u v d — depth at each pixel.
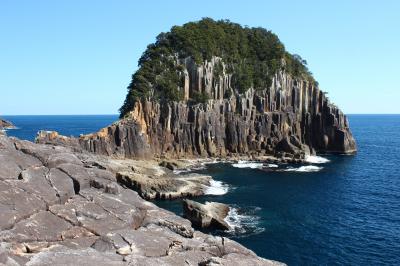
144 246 22.03
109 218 24.94
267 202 79.12
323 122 154.75
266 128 144.25
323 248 55.22
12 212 22.53
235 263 21.14
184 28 150.62
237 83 145.50
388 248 55.34
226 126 140.25
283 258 51.81
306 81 157.88
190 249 23.17
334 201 81.00
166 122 131.25
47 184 26.61
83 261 18.56
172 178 84.75
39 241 21.20
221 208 68.94
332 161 133.75
